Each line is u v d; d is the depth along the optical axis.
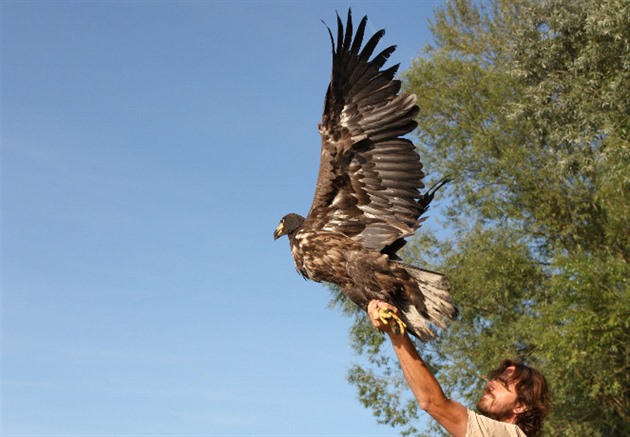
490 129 23.55
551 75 21.83
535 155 23.12
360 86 6.02
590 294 17.86
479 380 21.69
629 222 20.66
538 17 22.47
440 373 22.25
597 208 22.12
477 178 23.92
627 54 20.41
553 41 21.95
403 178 6.02
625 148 19.05
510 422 4.69
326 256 6.02
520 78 22.80
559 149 22.84
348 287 5.98
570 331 17.61
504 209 23.20
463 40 27.31
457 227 23.73
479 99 24.34
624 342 18.41
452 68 24.66
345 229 6.12
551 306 18.62
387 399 22.92
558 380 18.64
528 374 4.74
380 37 5.89
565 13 21.73
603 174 20.44
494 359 20.72
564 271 19.36
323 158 6.21
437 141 24.52
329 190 6.20
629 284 17.89
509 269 21.83
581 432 20.00
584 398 19.14
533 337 18.95
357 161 6.13
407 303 5.69
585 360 18.42
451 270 22.70
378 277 5.78
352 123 6.10
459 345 22.02
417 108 5.93
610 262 18.50
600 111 20.50
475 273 21.66
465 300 22.48
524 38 22.55
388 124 6.01
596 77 20.83
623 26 19.81
